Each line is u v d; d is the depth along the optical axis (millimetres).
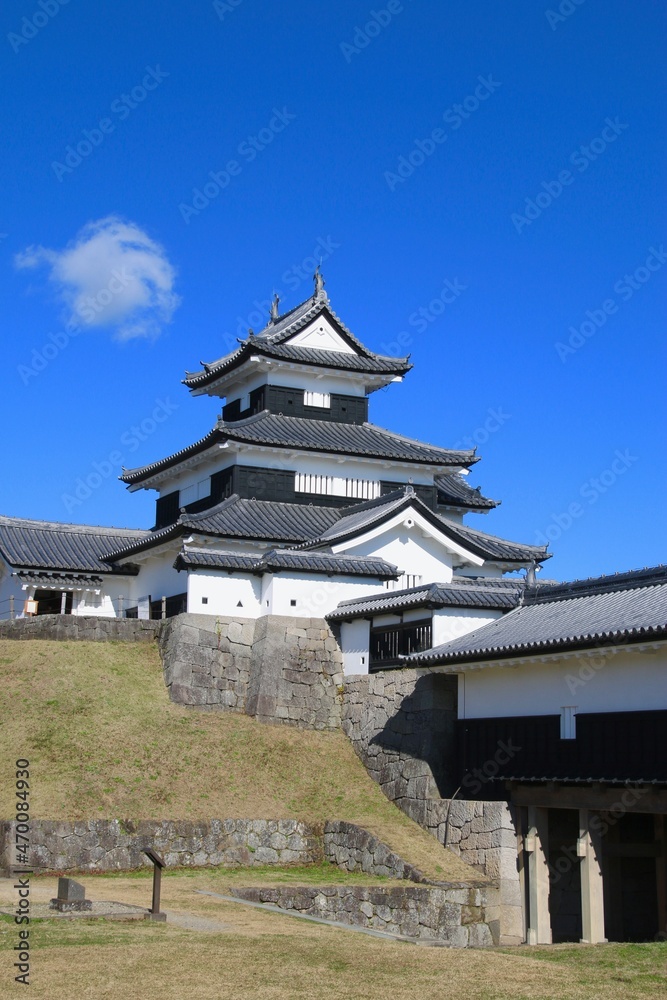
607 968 18234
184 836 29234
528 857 28500
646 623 25953
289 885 26969
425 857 28844
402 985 15922
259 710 36375
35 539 50406
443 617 34062
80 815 28875
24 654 37531
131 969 15898
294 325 51312
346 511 46844
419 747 32344
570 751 27938
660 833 29453
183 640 37125
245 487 46875
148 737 33406
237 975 15922
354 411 52125
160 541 44219
